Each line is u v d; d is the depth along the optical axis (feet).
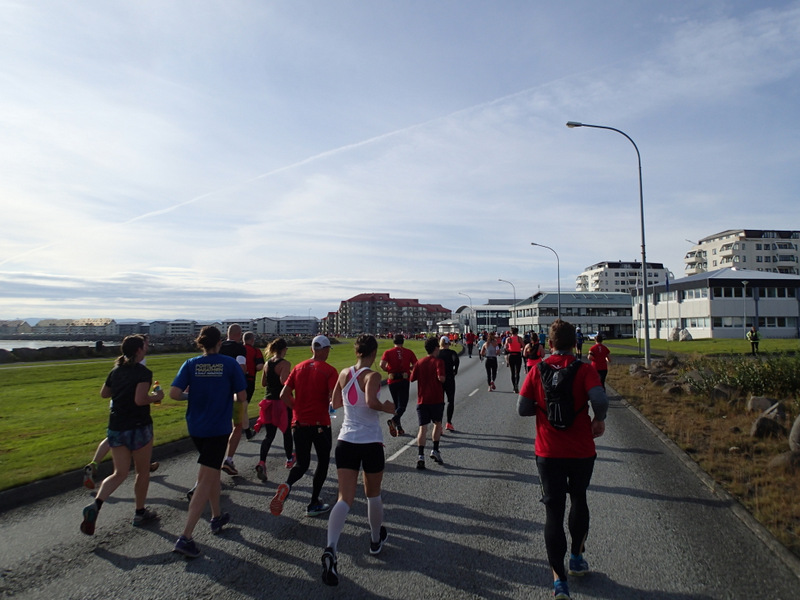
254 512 17.95
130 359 16.34
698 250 384.68
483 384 63.10
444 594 12.09
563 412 12.30
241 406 21.89
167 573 13.25
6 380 69.31
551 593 12.13
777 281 174.60
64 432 32.09
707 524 16.38
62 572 13.33
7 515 17.88
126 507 18.67
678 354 99.55
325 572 12.07
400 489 20.39
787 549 14.07
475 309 382.83
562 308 278.26
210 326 15.94
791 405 32.83
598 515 17.31
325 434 17.56
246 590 12.32
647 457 25.23
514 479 21.84
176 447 27.86
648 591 12.19
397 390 29.19
